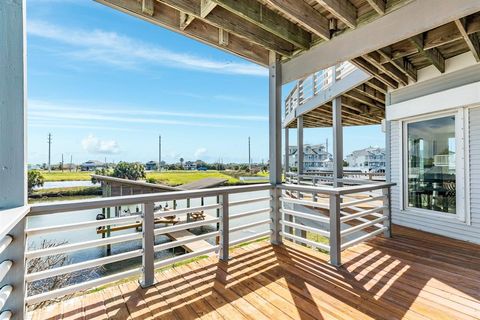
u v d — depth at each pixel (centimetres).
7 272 152
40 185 1409
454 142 363
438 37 279
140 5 231
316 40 288
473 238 341
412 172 427
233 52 304
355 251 312
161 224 855
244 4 232
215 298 207
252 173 2788
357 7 243
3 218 119
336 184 535
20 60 148
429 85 398
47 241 584
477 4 179
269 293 214
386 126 475
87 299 205
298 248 320
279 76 334
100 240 204
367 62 375
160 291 218
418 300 202
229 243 291
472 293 213
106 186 1030
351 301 201
